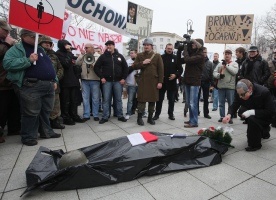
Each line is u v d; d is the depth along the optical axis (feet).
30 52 12.36
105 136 14.62
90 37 25.44
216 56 24.57
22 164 10.19
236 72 18.30
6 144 12.88
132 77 19.84
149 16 22.86
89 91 19.27
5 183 8.56
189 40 16.63
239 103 12.91
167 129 16.47
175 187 8.30
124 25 21.56
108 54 18.16
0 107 13.61
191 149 9.93
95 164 8.19
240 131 16.15
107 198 7.63
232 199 7.59
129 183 8.55
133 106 22.47
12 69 11.48
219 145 10.89
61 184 7.93
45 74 12.65
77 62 18.76
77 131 15.80
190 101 16.96
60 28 12.60
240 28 24.39
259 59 17.33
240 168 9.84
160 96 19.48
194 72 16.44
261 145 12.24
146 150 9.14
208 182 8.66
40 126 13.97
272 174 9.30
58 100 16.33
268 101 11.87
